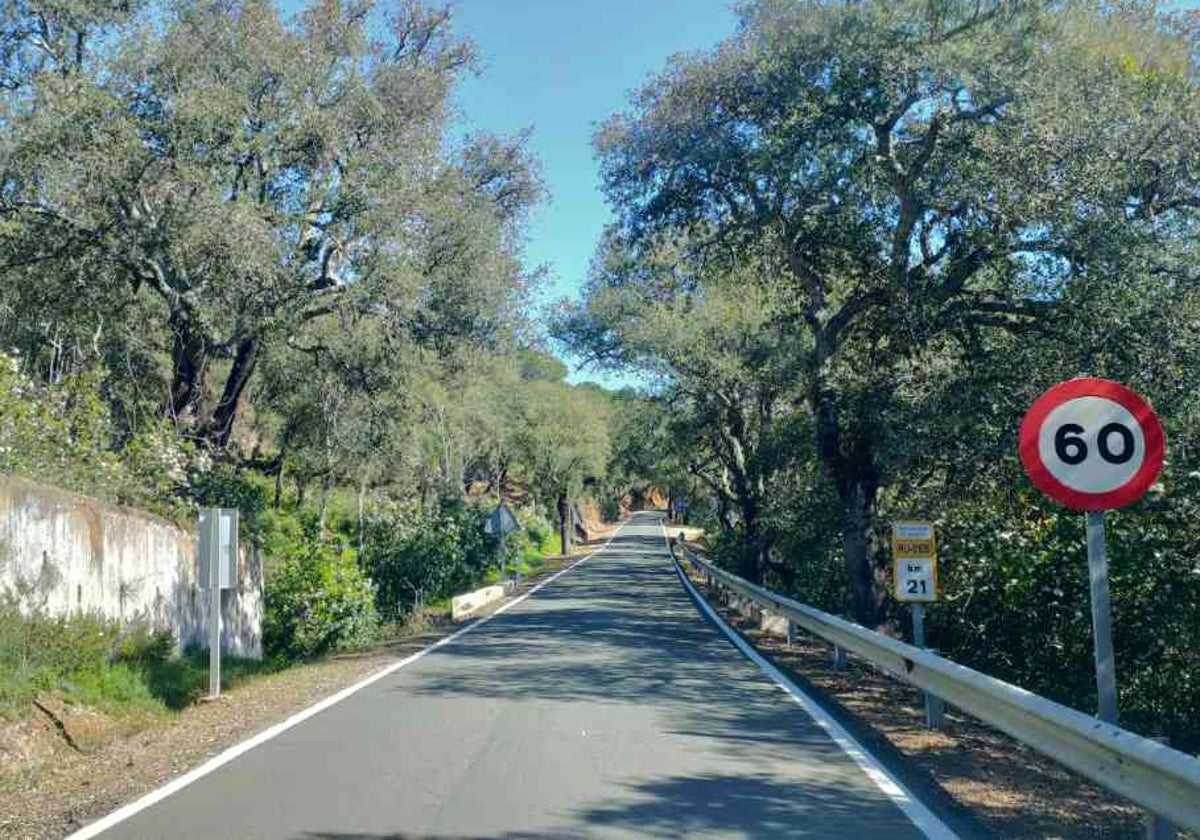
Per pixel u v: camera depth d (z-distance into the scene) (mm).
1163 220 11844
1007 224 12312
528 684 12023
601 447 57938
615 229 16656
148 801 6883
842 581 22984
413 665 14062
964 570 14883
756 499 27984
